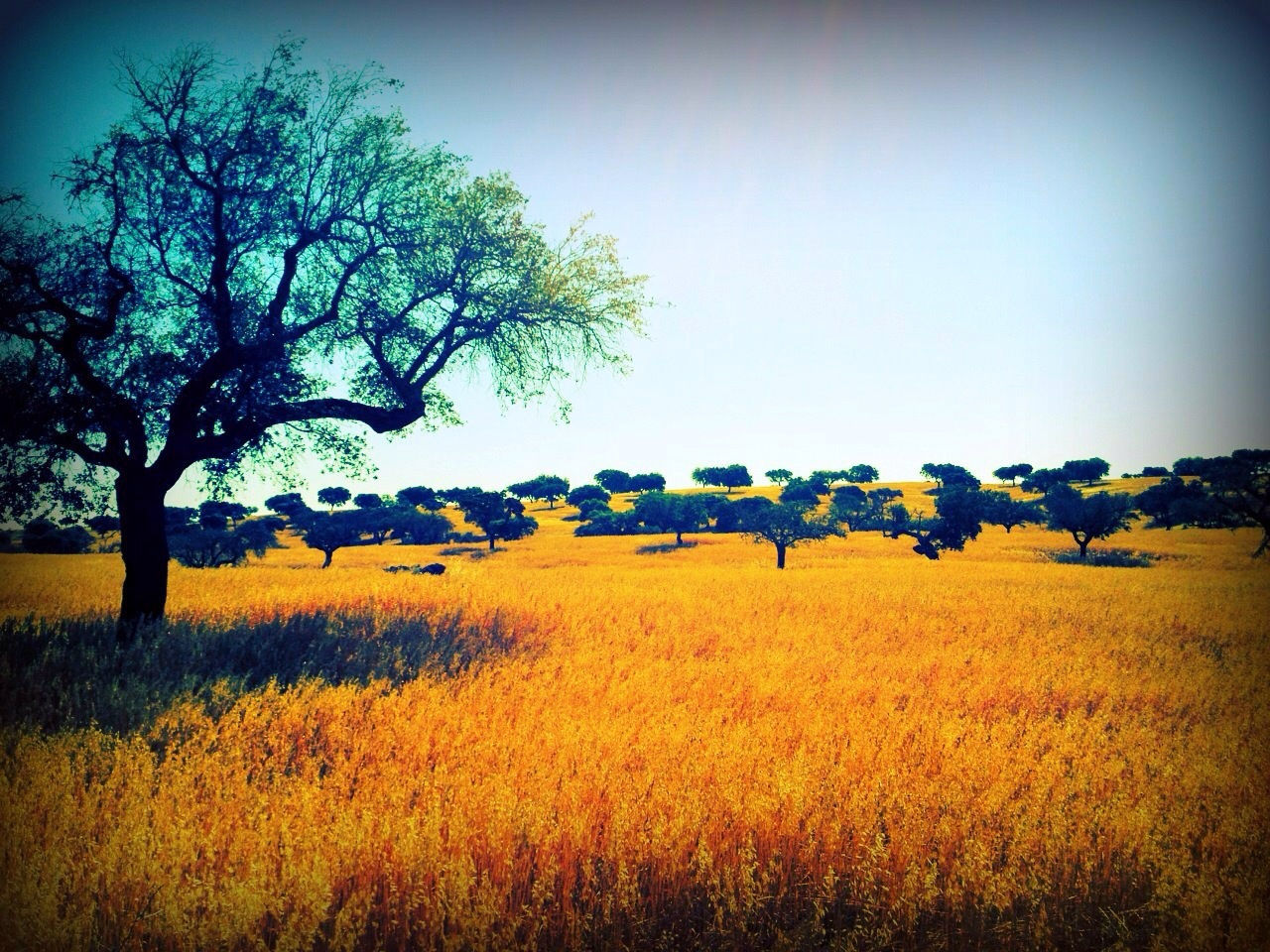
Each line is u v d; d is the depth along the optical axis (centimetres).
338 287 1292
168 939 396
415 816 469
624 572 3600
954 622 1536
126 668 918
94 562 3175
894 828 494
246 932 393
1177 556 5156
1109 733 761
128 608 1153
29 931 392
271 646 1074
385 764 602
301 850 458
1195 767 632
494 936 397
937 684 948
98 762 603
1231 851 493
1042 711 858
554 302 1392
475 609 1450
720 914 420
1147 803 543
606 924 417
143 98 1131
